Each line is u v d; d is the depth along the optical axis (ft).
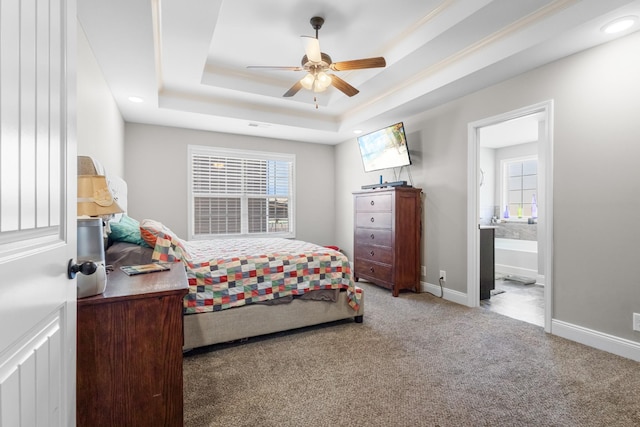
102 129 9.38
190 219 15.81
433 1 8.02
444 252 12.43
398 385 6.27
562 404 5.66
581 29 7.14
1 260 1.85
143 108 12.57
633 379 6.46
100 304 4.08
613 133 7.60
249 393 6.01
